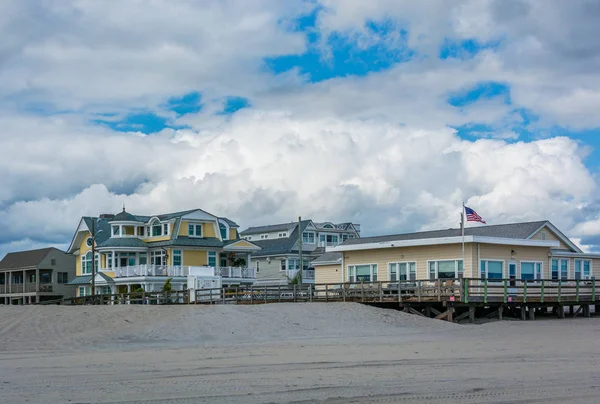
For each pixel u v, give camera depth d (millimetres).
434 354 22750
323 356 22250
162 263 67750
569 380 17266
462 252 42125
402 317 36406
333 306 38000
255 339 28969
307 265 83125
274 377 17688
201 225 69688
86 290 71938
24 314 33594
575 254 48188
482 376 17875
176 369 19172
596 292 43938
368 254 48406
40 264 80375
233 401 14602
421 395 15258
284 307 37125
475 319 38312
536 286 40250
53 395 15188
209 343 27422
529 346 25422
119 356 22469
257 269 84625
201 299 46938
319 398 14922
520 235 45562
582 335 30328
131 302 51219
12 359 21734
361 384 16625
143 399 14781
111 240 68625
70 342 27078
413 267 45281
